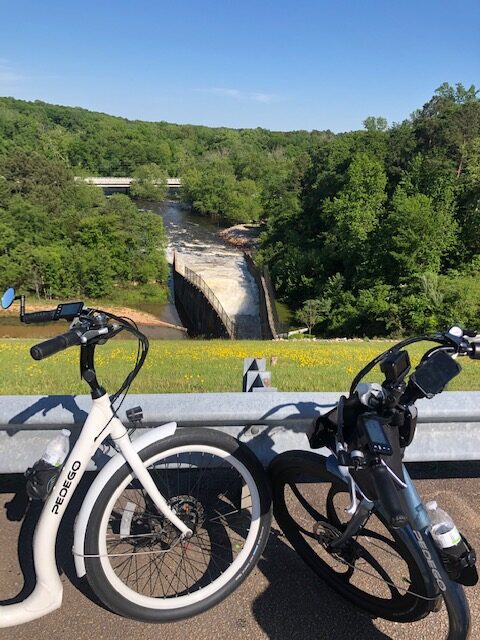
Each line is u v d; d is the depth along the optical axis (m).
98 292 53.06
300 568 2.60
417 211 37.03
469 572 1.94
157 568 2.51
